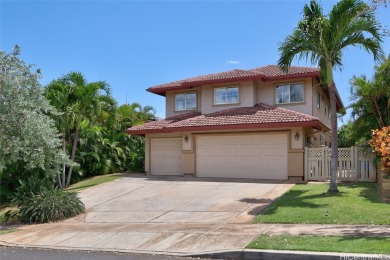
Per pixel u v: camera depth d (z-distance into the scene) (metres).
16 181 19.09
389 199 12.83
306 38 14.42
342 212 11.12
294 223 10.41
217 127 20.75
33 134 13.34
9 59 13.09
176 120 23.98
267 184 18.02
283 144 19.98
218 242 9.02
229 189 16.95
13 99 12.95
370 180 17.59
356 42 14.40
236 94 23.27
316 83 22.64
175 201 15.05
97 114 21.77
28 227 12.75
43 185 15.10
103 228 11.62
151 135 24.03
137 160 26.75
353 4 13.89
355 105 18.59
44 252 9.38
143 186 18.95
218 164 21.50
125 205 15.07
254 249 8.07
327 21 14.06
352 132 19.52
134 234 10.45
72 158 21.66
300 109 22.22
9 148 12.91
